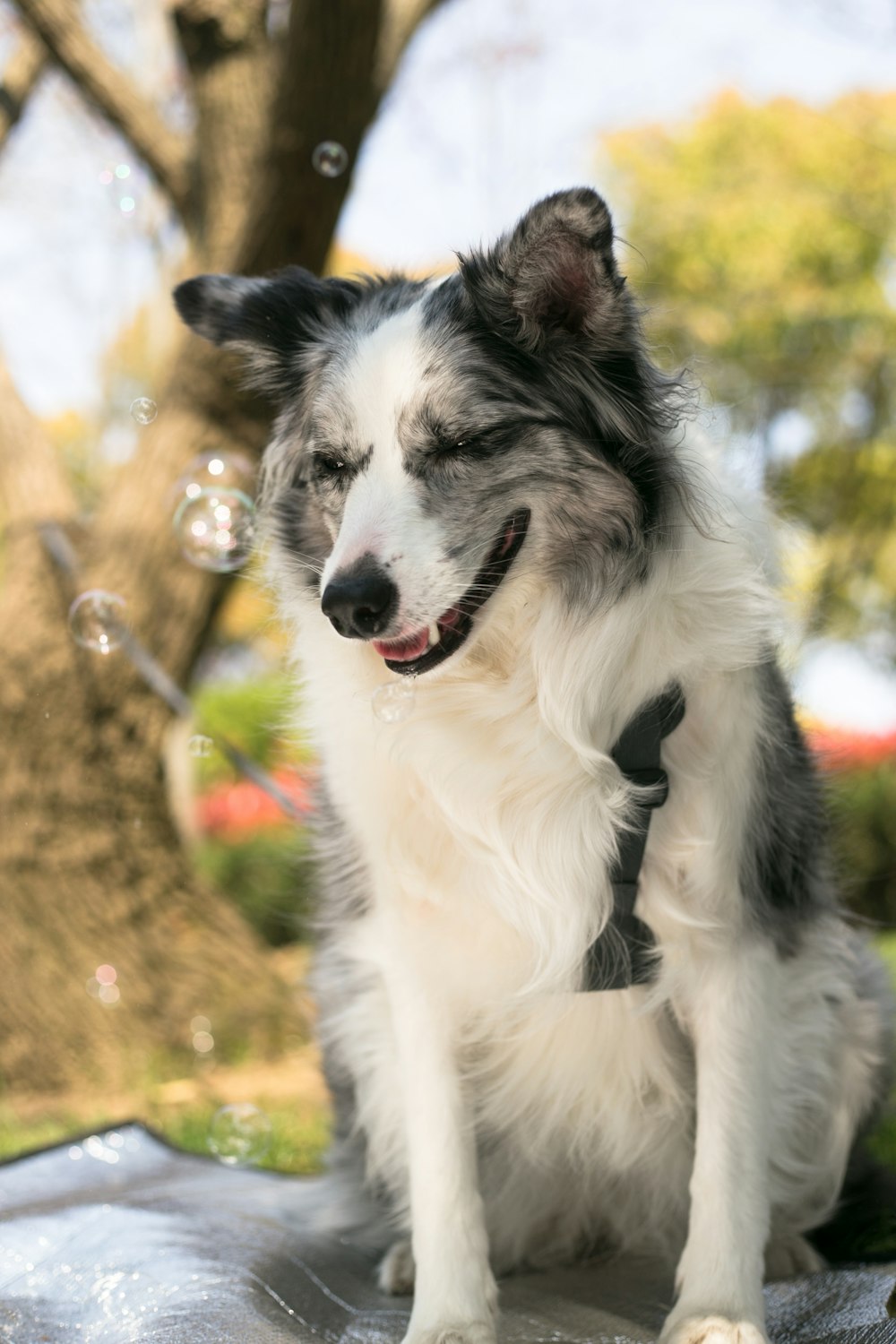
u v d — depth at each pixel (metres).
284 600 2.53
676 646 2.20
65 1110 4.91
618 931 2.24
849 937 2.75
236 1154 3.21
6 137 7.27
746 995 2.22
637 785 2.21
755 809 2.25
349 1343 2.14
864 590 12.66
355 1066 2.59
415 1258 2.21
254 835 9.55
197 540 2.92
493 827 2.22
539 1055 2.40
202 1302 2.21
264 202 5.09
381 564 2.14
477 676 2.26
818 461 12.81
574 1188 2.58
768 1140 2.19
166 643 5.63
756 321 12.73
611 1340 2.05
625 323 2.23
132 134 5.94
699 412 2.42
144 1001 5.49
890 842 8.45
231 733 11.06
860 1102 2.60
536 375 2.28
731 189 13.30
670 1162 2.50
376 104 5.01
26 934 5.40
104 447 15.77
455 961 2.31
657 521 2.24
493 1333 2.06
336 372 2.39
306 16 4.63
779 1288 2.27
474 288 2.30
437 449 2.27
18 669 5.50
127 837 5.64
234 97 5.68
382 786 2.29
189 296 2.70
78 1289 2.30
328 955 2.71
